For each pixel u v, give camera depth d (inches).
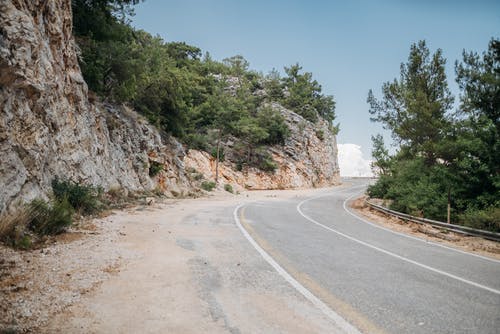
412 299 185.9
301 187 2103.8
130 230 362.9
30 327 129.4
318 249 316.2
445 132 799.1
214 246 304.2
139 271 213.2
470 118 606.2
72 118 546.9
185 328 136.6
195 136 1609.3
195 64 1952.5
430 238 453.4
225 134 1800.0
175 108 1143.0
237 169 1834.4
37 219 295.9
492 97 550.3
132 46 885.2
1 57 313.6
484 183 573.9
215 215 559.2
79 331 129.7
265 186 1862.7
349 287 202.4
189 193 1058.1
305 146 2412.6
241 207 745.6
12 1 364.2
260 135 1854.1
